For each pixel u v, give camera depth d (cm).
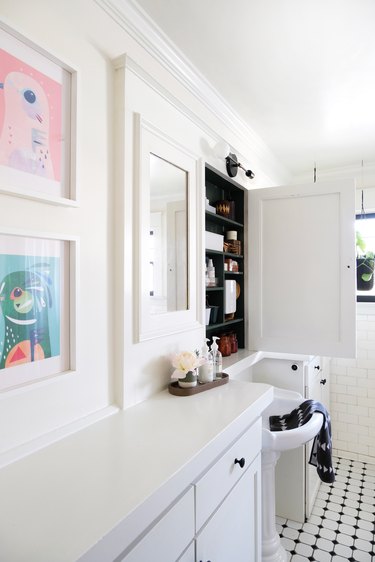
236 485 111
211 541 96
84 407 104
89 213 107
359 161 278
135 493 71
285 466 207
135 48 127
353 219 192
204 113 174
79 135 102
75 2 102
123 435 97
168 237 142
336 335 195
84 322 104
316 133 224
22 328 86
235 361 185
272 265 212
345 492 234
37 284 90
